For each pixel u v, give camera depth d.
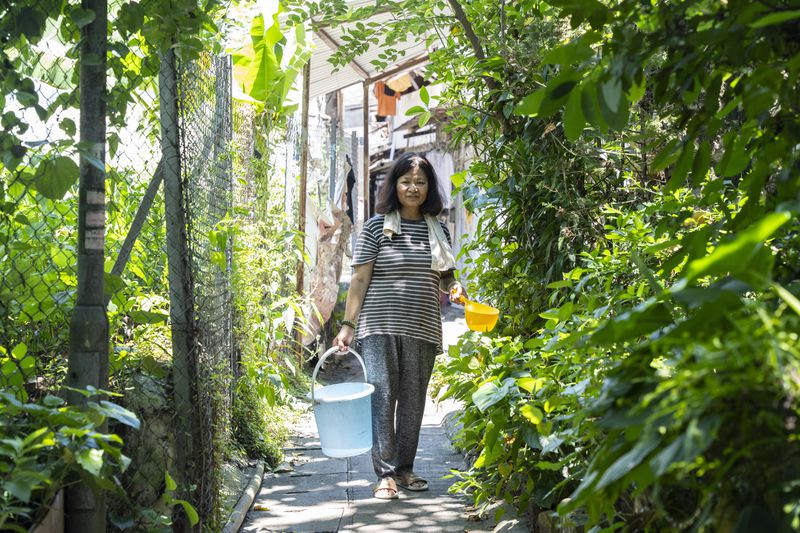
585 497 1.35
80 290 2.63
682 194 2.95
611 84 1.56
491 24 4.42
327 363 9.52
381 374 4.84
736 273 1.15
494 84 4.14
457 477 5.06
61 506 2.45
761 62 1.61
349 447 4.62
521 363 3.38
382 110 13.20
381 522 4.21
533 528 3.55
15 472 1.90
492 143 4.34
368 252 4.96
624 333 1.42
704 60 1.62
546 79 3.85
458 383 3.65
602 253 3.58
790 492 1.14
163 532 2.98
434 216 5.11
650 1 1.88
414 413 4.88
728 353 1.08
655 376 1.33
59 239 3.27
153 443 3.11
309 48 6.32
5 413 2.28
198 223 3.64
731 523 1.19
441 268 4.95
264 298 6.23
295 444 6.07
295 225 8.05
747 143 1.96
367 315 4.92
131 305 3.57
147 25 2.90
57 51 3.17
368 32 4.57
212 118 4.26
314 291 9.20
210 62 4.20
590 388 2.12
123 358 3.21
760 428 1.13
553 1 1.77
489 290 4.51
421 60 9.41
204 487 3.38
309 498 4.70
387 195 5.00
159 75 3.19
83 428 2.12
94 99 2.65
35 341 3.02
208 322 3.73
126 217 3.86
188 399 3.26
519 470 3.35
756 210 1.86
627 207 3.86
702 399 1.10
